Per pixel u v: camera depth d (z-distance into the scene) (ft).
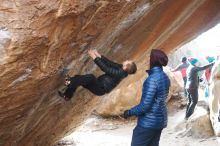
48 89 13.73
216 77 30.91
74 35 11.94
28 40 10.58
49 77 12.63
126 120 39.45
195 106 33.94
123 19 13.37
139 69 25.09
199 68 32.48
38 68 11.76
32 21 10.40
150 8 13.93
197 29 19.98
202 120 30.83
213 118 29.94
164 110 14.47
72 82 13.62
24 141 17.88
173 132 32.14
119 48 16.40
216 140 28.99
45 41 11.03
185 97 39.93
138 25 14.99
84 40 12.67
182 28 18.76
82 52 13.56
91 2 11.15
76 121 22.45
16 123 14.43
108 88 13.98
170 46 21.54
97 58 13.78
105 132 35.40
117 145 30.27
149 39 17.74
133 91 38.75
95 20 12.06
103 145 30.25
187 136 30.60
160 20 15.92
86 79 13.71
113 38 14.70
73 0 10.71
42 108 15.29
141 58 21.18
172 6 15.15
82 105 19.92
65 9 10.72
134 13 13.47
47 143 21.63
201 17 18.15
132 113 14.28
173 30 18.43
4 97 11.84
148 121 14.20
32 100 13.26
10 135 15.44
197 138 30.07
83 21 11.67
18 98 12.40
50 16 10.62
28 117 14.71
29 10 10.23
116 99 38.93
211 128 30.40
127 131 35.70
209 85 32.37
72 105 18.37
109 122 38.83
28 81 11.85
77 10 11.00
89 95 19.15
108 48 15.46
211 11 17.76
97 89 13.93
